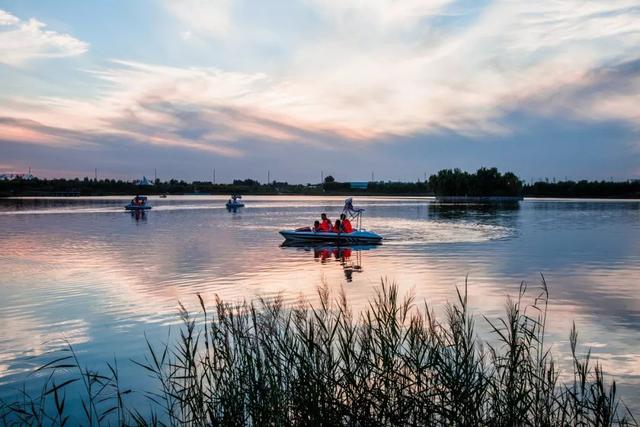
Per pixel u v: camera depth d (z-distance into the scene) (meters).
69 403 6.22
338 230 25.00
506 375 5.50
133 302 11.45
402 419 4.81
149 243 24.45
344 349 5.26
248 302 11.19
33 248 22.25
